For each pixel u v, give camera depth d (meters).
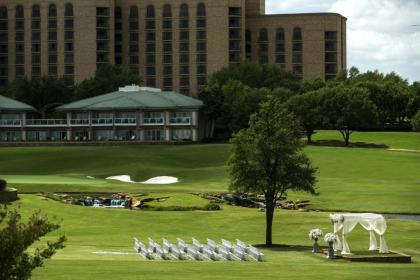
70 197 141.25
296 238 102.44
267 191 97.56
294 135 98.44
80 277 56.72
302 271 63.75
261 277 58.97
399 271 65.25
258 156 97.12
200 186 174.00
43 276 56.75
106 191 157.88
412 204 144.50
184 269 63.22
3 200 120.44
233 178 98.88
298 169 98.06
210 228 109.69
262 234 105.44
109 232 104.25
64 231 103.56
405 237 99.25
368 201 148.25
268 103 99.75
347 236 99.25
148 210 126.50
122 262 67.56
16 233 40.25
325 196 155.75
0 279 39.59
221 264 68.38
